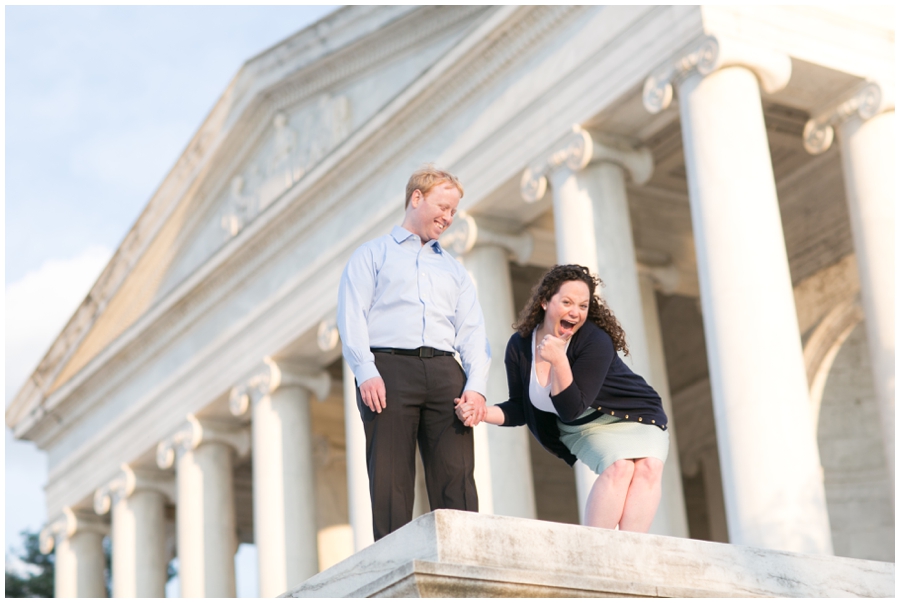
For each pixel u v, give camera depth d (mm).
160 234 58000
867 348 42406
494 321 38469
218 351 52656
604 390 12602
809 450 27312
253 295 50906
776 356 27891
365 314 12508
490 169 38375
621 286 33531
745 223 29078
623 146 35250
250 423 55031
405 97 41438
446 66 39625
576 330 12531
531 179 36469
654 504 12391
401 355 12414
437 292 12648
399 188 42875
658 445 12664
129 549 58531
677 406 54344
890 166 31703
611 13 34281
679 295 52969
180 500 53906
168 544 70562
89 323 62688
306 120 50125
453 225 39594
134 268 59594
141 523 59000
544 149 36094
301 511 47625
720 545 10930
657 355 41500
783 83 31094
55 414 65188
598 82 34406
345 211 45781
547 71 36562
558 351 11891
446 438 12359
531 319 12781
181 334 55688
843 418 42250
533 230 41312
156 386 57156
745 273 28625
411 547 9516
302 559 46969
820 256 42656
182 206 56469
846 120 32875
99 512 61156
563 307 12367
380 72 46375
